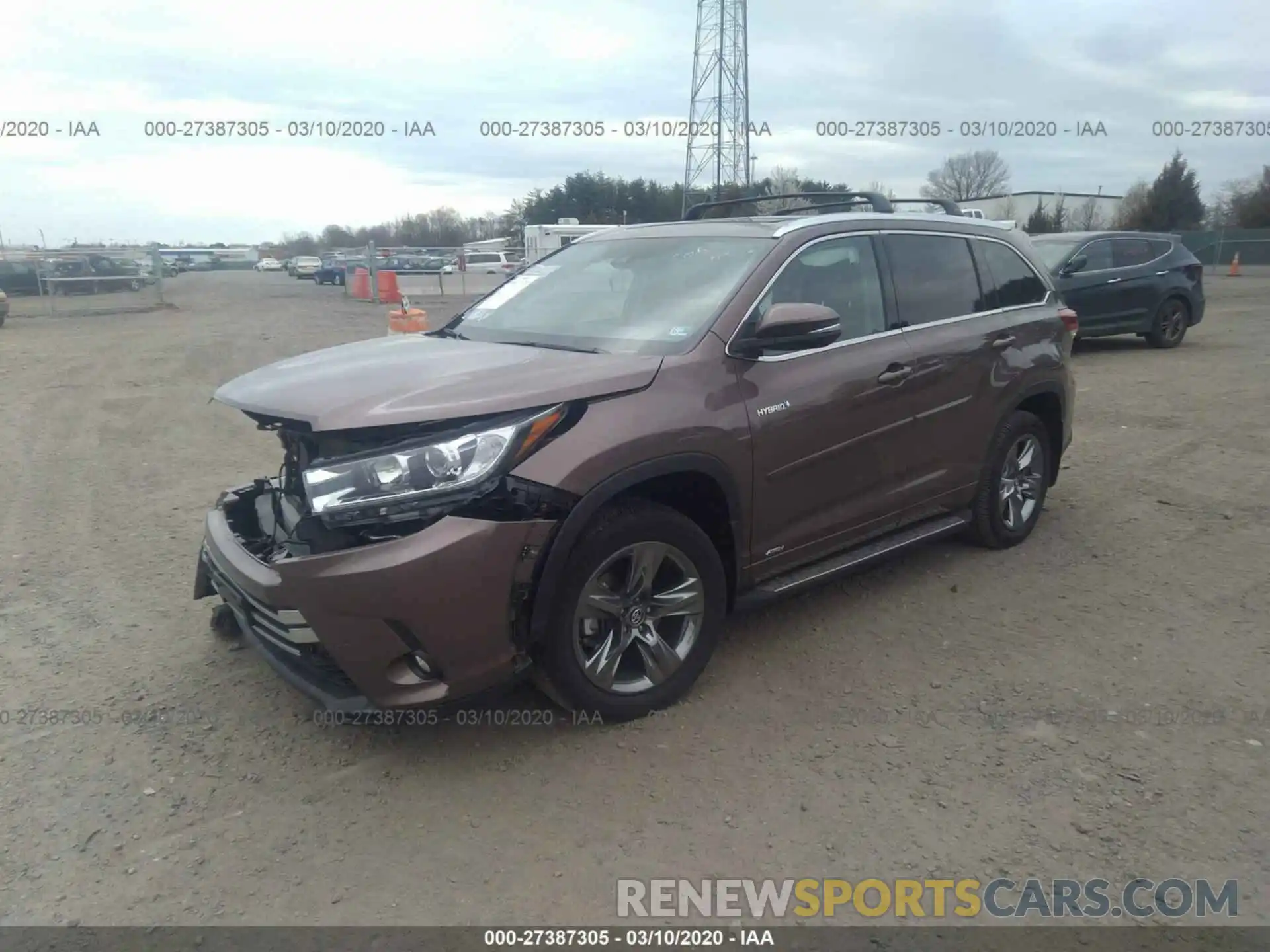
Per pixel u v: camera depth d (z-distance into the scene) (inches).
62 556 216.1
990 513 203.6
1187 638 168.4
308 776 129.4
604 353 148.0
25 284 1114.1
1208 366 480.7
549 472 123.7
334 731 140.4
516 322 172.1
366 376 135.0
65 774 129.6
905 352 173.0
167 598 190.9
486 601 122.1
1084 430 335.9
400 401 122.6
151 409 402.9
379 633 118.8
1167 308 546.0
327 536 121.7
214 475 291.9
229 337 696.4
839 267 168.6
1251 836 115.3
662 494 146.2
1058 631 171.9
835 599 187.2
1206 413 360.2
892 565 204.7
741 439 144.3
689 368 141.8
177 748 135.9
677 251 171.2
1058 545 216.1
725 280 156.3
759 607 160.7
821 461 158.7
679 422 136.5
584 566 129.1
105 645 169.0
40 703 148.5
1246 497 250.2
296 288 1581.0
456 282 1386.6
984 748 134.7
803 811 121.0
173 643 170.1
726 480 143.3
